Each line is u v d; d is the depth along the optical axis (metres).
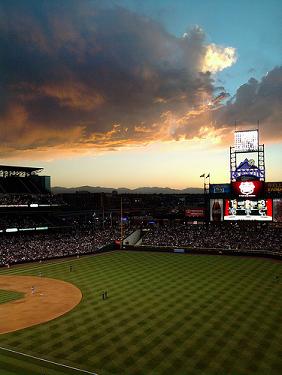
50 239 96.56
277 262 73.25
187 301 45.47
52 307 44.28
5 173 121.31
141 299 46.88
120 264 73.31
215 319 38.34
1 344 32.53
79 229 117.88
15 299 48.41
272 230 95.38
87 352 30.58
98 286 54.72
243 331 34.75
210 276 60.22
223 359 28.92
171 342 32.44
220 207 95.06
